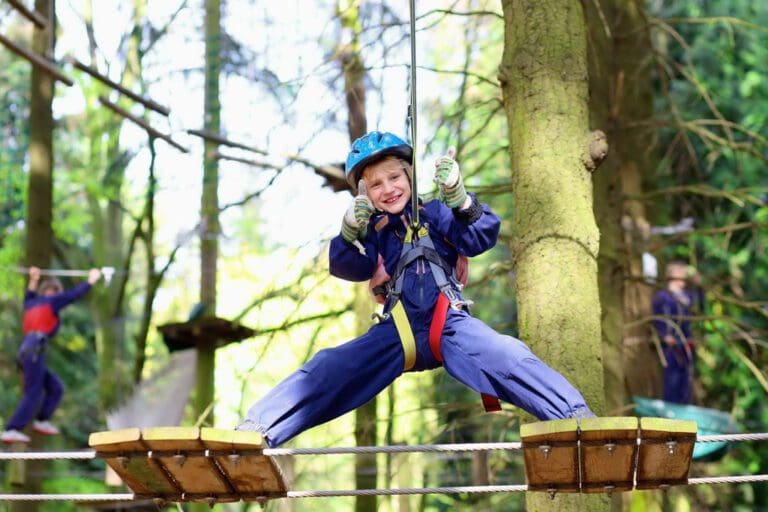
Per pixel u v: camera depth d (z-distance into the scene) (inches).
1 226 770.8
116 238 824.9
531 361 185.6
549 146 267.3
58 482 808.3
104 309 756.0
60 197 804.6
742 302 458.3
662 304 476.1
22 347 518.6
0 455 188.4
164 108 527.8
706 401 597.6
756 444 606.2
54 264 825.5
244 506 524.1
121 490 681.6
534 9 279.4
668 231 514.9
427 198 380.8
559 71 273.7
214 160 566.3
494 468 461.7
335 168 453.7
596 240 263.9
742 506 603.8
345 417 626.8
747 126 599.8
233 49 573.3
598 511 251.9
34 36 594.2
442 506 569.0
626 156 504.4
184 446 183.0
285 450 181.8
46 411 534.3
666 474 192.9
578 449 181.3
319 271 463.8
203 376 498.3
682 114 566.3
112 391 732.0
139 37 674.8
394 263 197.5
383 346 193.2
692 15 615.5
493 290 561.3
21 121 758.5
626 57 494.9
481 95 571.8
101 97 519.5
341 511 703.7
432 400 506.3
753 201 457.1
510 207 552.1
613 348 417.4
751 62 608.7
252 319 792.3
